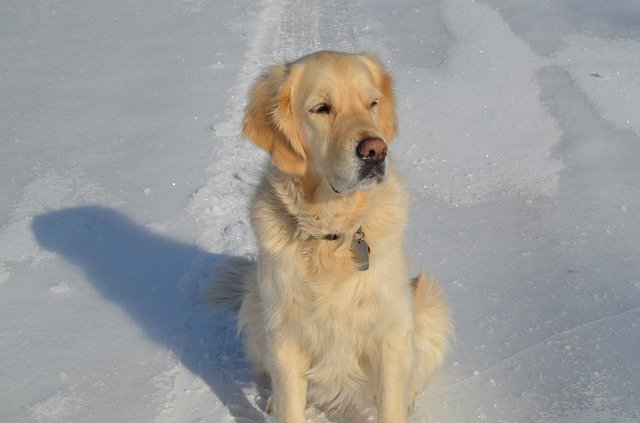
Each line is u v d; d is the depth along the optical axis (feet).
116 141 10.56
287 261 7.39
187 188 9.82
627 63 11.98
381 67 7.71
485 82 11.66
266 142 7.54
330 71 7.35
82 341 8.22
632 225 9.18
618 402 7.56
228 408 7.72
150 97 11.45
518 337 8.13
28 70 12.48
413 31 13.61
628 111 10.82
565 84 11.48
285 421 7.48
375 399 7.80
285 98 7.47
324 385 7.64
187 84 11.79
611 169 9.93
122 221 9.45
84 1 15.55
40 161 10.26
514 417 7.54
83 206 9.63
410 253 8.96
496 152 10.27
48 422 7.58
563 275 8.67
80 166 10.17
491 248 9.01
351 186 7.20
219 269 8.52
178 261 9.02
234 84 11.70
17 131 10.77
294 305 7.39
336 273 7.32
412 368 7.52
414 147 10.38
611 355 7.91
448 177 9.94
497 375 7.84
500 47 12.76
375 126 7.29
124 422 7.58
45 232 9.34
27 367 7.99
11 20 14.65
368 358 7.55
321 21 14.25
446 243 9.08
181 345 8.21
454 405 7.66
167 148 10.41
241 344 8.27
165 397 7.77
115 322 8.41
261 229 7.52
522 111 10.92
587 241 9.03
